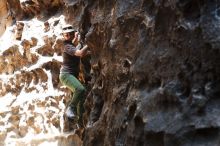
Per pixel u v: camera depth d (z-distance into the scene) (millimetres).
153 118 4863
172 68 4828
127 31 5676
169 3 4965
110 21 6113
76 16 7277
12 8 8773
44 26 7930
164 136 4652
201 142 4406
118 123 5488
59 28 7578
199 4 4695
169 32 4945
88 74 6867
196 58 4613
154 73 5031
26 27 8219
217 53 4465
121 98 5602
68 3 7410
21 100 8062
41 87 7824
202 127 4406
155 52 5078
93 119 6387
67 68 6691
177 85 4730
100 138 6105
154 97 4930
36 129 7758
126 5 5750
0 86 8547
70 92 7262
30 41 8023
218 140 4309
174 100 4715
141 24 5410
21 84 8211
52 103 7582
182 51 4758
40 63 7781
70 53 6617
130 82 5508
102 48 6340
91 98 6582
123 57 5707
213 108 4438
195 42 4645
